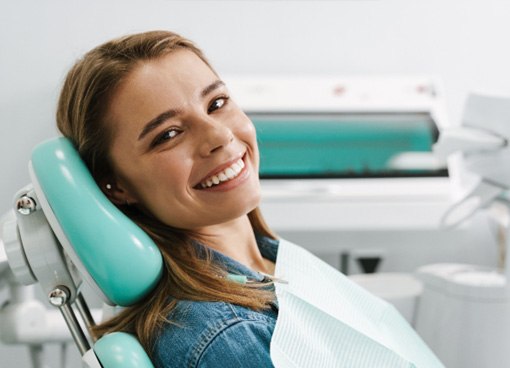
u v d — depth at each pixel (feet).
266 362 2.02
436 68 7.79
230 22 7.55
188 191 2.28
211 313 2.08
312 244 6.59
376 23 7.66
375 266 7.04
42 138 7.41
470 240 7.86
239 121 2.39
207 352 2.00
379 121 6.94
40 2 7.21
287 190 6.52
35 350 4.08
